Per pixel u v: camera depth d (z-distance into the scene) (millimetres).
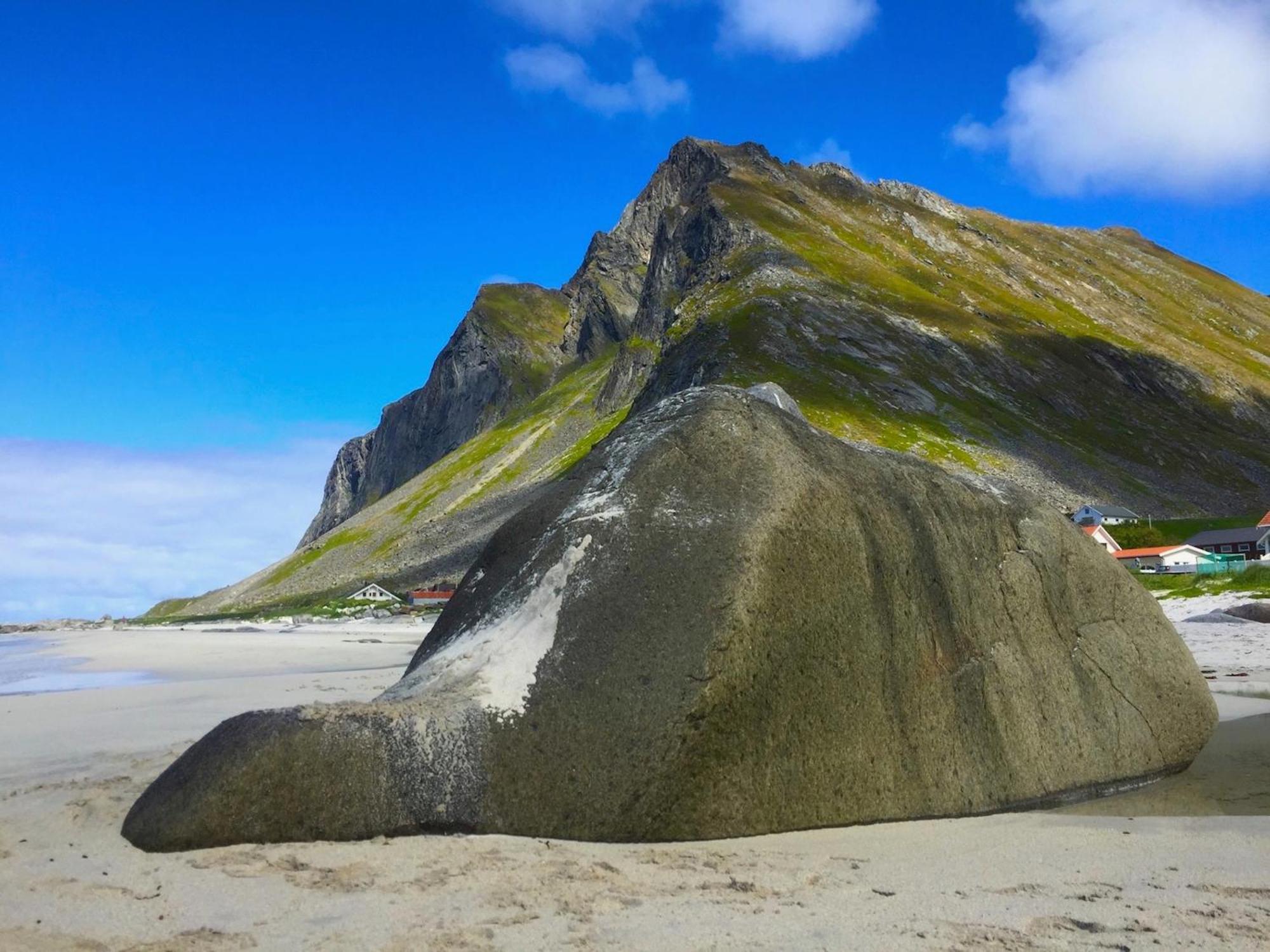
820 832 7129
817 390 91438
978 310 136375
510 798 6621
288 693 17641
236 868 5668
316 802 6266
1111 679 9789
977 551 9406
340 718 6527
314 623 74750
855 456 9086
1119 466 101312
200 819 6098
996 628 9125
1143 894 5375
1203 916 4930
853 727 7578
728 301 112688
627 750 6742
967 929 4723
